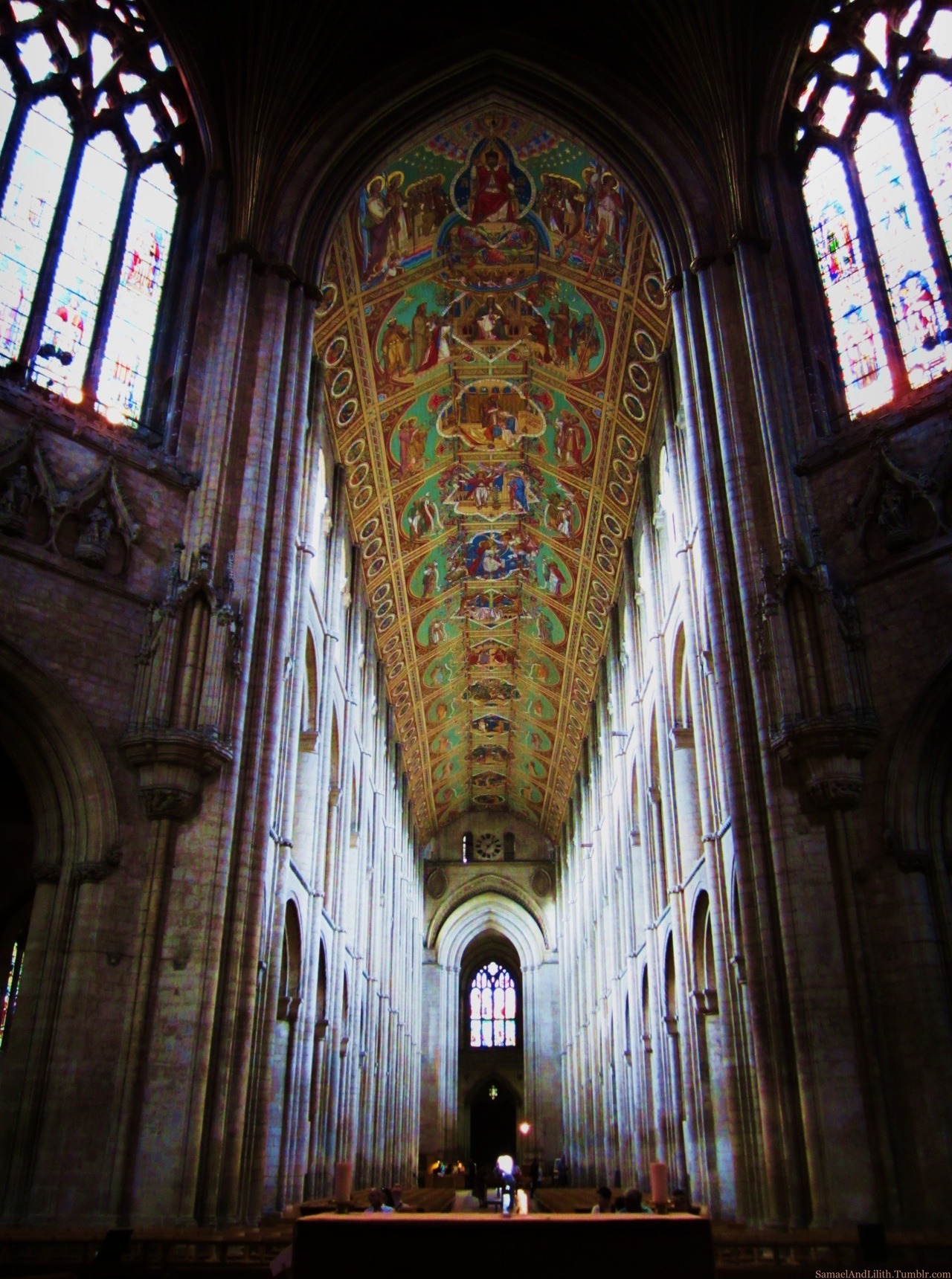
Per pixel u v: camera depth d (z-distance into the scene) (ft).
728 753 51.03
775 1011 45.34
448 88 66.85
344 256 73.61
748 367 57.11
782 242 59.62
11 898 67.97
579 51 65.67
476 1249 19.33
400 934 138.00
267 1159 64.85
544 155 73.05
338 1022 84.07
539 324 86.12
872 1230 31.68
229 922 47.55
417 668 130.52
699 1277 19.21
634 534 98.27
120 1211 41.11
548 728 148.05
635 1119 95.40
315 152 64.59
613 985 111.86
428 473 100.63
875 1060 42.63
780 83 61.52
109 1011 44.06
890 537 49.14
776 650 48.96
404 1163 141.38
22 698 46.01
